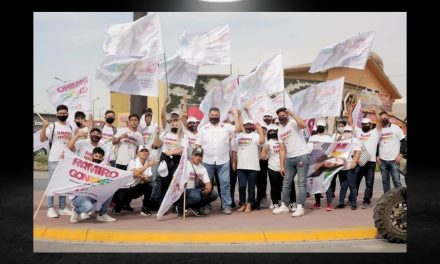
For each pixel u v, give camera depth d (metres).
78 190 6.80
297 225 6.71
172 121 7.71
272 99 9.36
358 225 6.69
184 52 8.23
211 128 7.73
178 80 8.56
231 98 8.32
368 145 8.14
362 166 8.08
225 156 7.70
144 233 6.29
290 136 7.47
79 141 7.23
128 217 7.43
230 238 6.25
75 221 6.96
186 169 7.12
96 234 6.36
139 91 7.80
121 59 7.70
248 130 7.85
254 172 7.83
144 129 8.22
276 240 6.28
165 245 6.15
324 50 8.67
